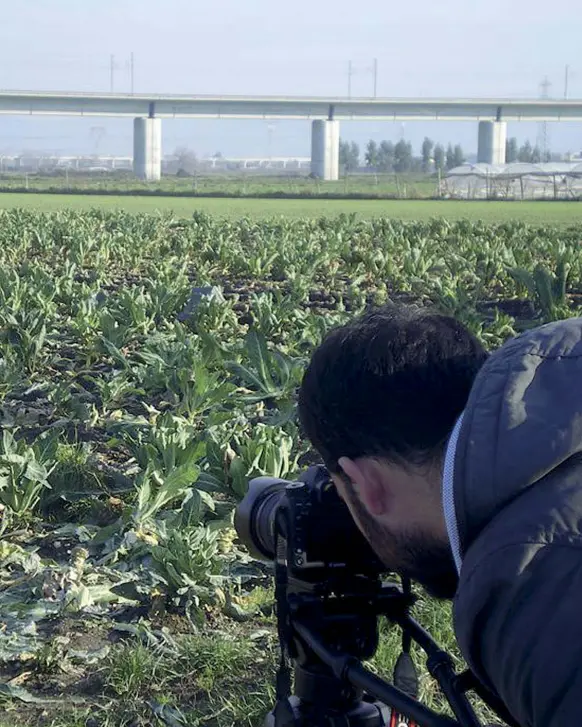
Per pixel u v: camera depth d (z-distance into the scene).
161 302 12.50
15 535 5.29
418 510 1.58
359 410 1.56
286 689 2.02
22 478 5.52
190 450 5.50
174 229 30.50
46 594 4.49
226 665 3.92
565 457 1.45
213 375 7.48
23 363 9.41
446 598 1.71
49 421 7.62
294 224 31.03
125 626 4.21
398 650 3.86
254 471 5.45
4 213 34.41
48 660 3.94
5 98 117.38
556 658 1.36
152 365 8.47
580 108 126.94
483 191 88.62
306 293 15.10
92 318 10.83
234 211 48.56
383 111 125.44
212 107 122.38
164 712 3.63
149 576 4.61
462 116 127.81
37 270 15.62
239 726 3.59
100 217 33.84
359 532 1.89
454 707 1.67
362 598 1.95
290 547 1.88
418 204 62.72
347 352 1.60
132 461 6.41
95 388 8.99
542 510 1.43
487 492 1.47
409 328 1.60
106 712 3.65
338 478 1.68
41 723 3.60
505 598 1.41
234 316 11.82
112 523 5.48
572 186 91.69
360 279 15.63
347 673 1.82
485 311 14.53
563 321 1.64
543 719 1.38
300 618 1.91
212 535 4.78
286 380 8.03
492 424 1.49
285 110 124.75
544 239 24.42
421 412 1.53
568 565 1.39
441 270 18.59
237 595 4.57
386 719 2.06
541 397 1.50
